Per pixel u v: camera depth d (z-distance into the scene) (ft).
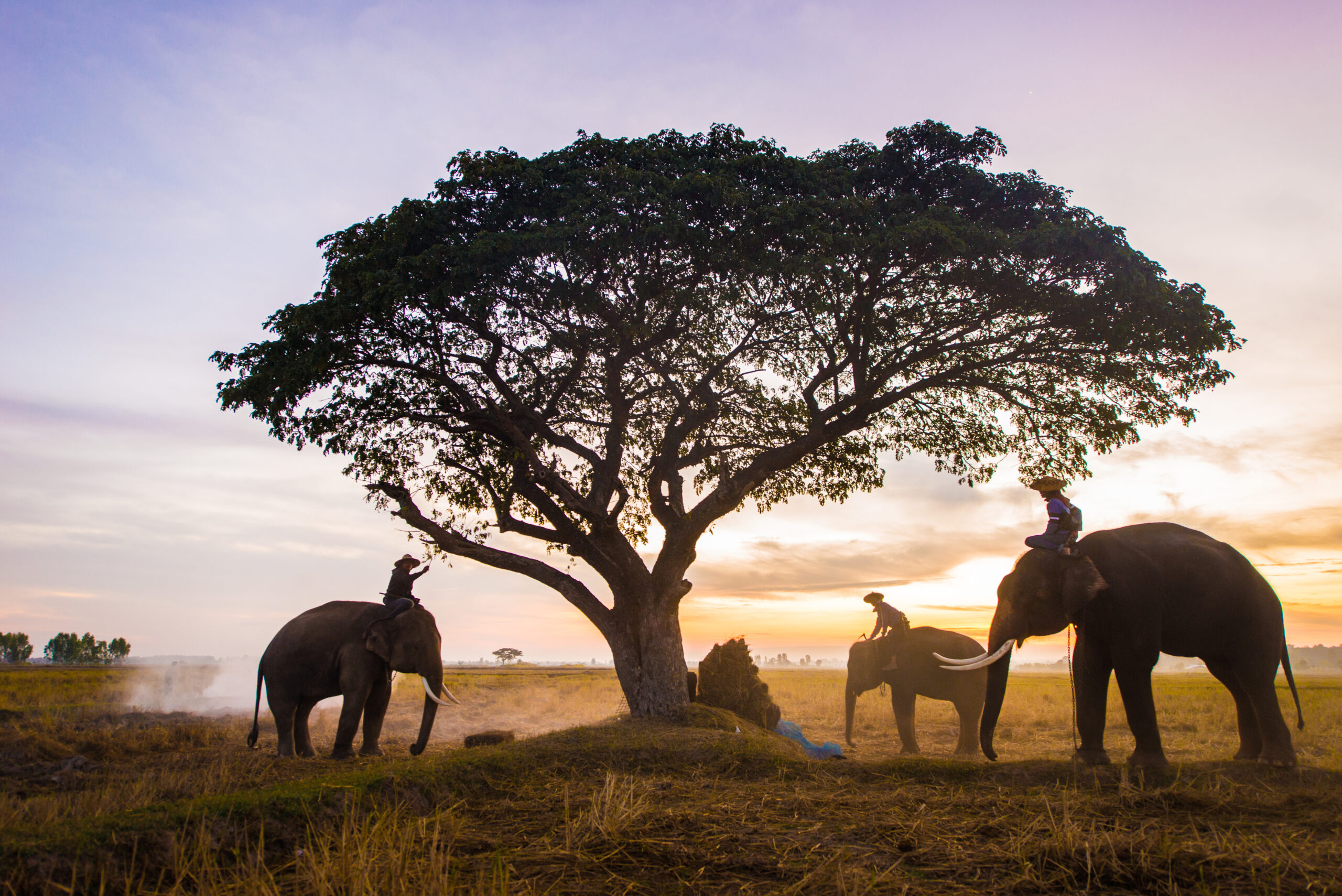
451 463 49.70
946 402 52.95
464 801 24.16
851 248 39.86
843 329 46.01
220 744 46.32
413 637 43.09
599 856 18.52
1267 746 30.55
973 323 46.21
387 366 45.62
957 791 26.25
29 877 15.20
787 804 24.09
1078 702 32.48
